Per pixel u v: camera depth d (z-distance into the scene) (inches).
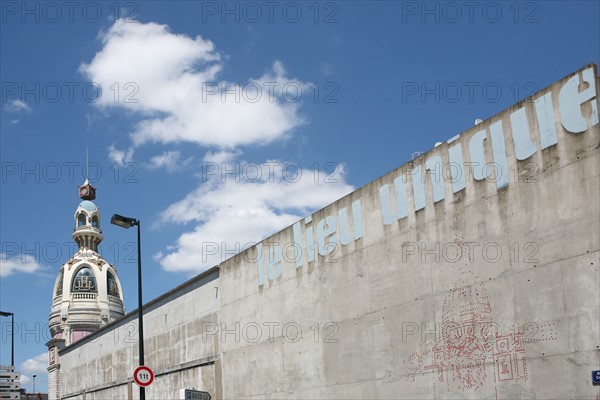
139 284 1072.8
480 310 775.7
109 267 3900.1
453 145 838.5
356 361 956.0
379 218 943.7
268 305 1168.2
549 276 705.0
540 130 733.3
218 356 1302.9
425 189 872.3
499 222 766.5
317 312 1046.4
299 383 1069.1
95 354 1950.1
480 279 780.6
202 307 1381.6
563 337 682.8
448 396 803.4
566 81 710.5
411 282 876.6
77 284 3747.5
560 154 709.3
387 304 911.0
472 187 805.2
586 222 676.1
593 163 676.7
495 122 785.6
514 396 723.4
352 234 991.0
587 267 669.9
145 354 1608.0
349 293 983.6
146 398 1574.8
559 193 705.6
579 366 664.4
